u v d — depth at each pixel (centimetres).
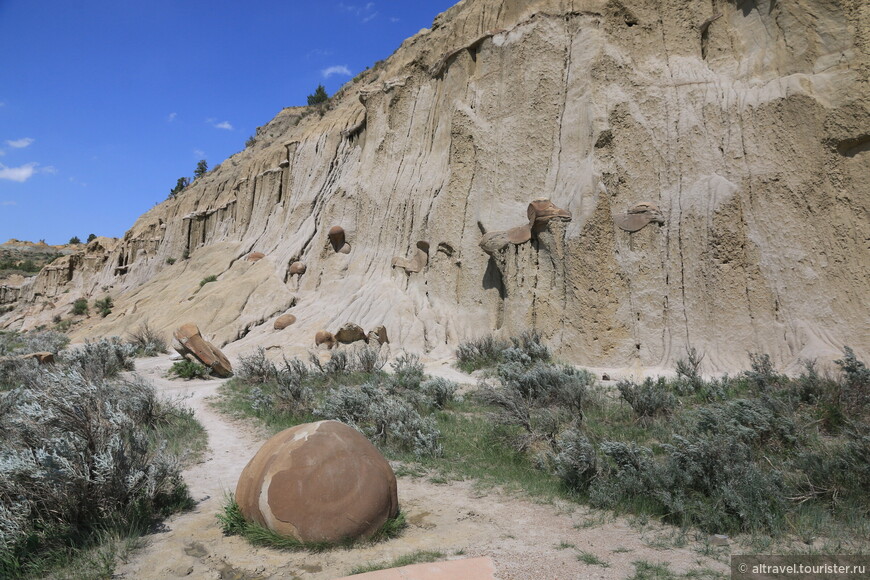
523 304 2161
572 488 741
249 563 527
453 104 2794
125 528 605
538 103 2472
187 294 3800
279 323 2852
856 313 1772
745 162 2070
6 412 868
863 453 678
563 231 2136
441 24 3666
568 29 2528
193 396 1602
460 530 613
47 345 2716
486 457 929
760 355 1786
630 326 2009
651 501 666
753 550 531
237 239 4306
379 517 584
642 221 2105
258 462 615
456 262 2520
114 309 4625
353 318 2638
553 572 484
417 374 1642
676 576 472
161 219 5806
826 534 563
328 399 1204
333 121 3953
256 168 4497
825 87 1984
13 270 8538
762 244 1939
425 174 2883
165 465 704
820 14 2072
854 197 1877
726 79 2262
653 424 1052
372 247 2973
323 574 495
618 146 2252
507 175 2466
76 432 657
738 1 2344
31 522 565
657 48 2438
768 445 834
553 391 1230
